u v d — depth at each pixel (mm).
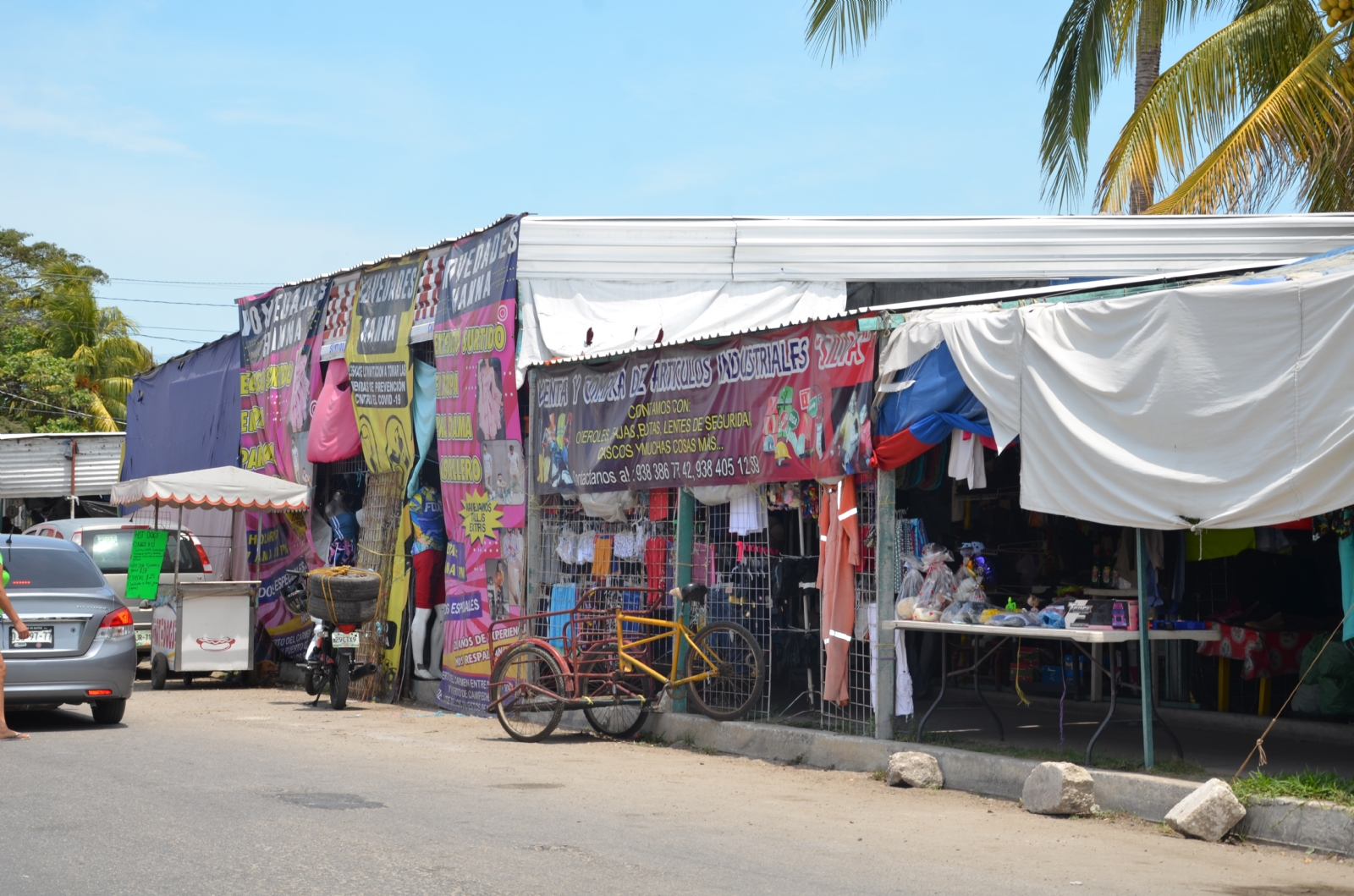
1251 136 14281
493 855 5852
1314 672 9180
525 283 12805
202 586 15195
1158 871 5777
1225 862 5977
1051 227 12266
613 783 8180
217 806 6941
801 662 10805
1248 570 9773
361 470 16109
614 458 11297
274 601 16578
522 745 10172
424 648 13844
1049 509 7773
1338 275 6461
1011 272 12281
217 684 16453
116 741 9812
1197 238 12008
